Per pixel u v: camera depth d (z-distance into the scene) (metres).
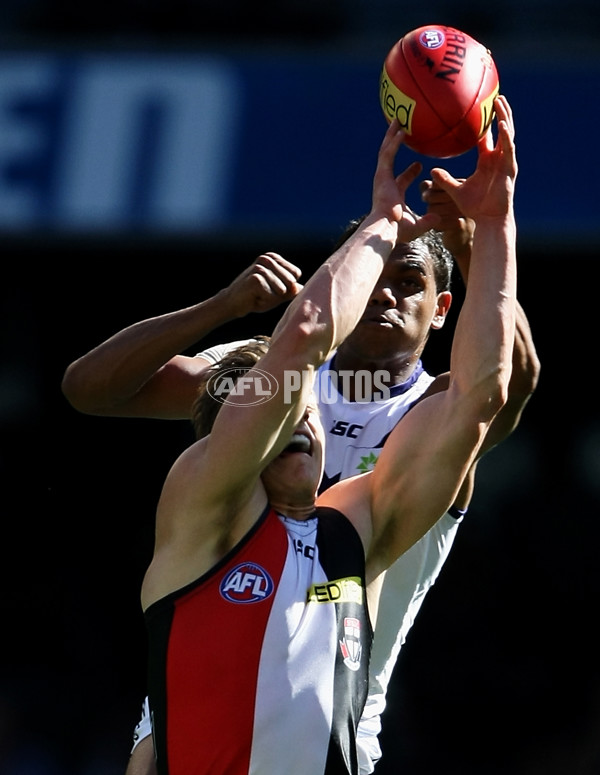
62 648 44.41
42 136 33.94
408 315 15.29
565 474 51.56
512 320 12.59
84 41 34.94
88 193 33.50
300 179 33.03
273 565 12.08
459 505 15.46
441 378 15.50
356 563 12.55
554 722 42.03
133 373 14.80
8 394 50.44
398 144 13.03
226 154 33.34
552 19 41.34
